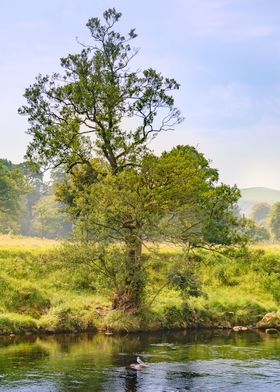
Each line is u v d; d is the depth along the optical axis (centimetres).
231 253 4059
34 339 3120
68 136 3806
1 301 3622
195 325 3794
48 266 4244
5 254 4362
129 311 3559
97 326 3484
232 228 4025
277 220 15712
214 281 4706
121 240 3591
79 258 3506
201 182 3791
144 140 3862
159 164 3559
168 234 3500
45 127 3866
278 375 2242
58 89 3859
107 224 3491
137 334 3434
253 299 4328
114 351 2780
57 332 3369
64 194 4156
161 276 4488
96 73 3872
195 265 3769
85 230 3534
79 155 3847
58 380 2119
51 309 3562
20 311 3622
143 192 3544
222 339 3288
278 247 5534
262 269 4866
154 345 3003
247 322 3969
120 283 3566
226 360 2567
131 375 2227
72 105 3853
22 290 3775
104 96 3769
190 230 3853
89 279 4275
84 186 3697
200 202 3816
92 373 2250
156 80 3909
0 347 2825
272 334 3562
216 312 3956
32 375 2194
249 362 2522
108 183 3512
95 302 3812
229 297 4284
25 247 4675
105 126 3844
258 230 12625
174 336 3381
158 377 2197
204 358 2619
